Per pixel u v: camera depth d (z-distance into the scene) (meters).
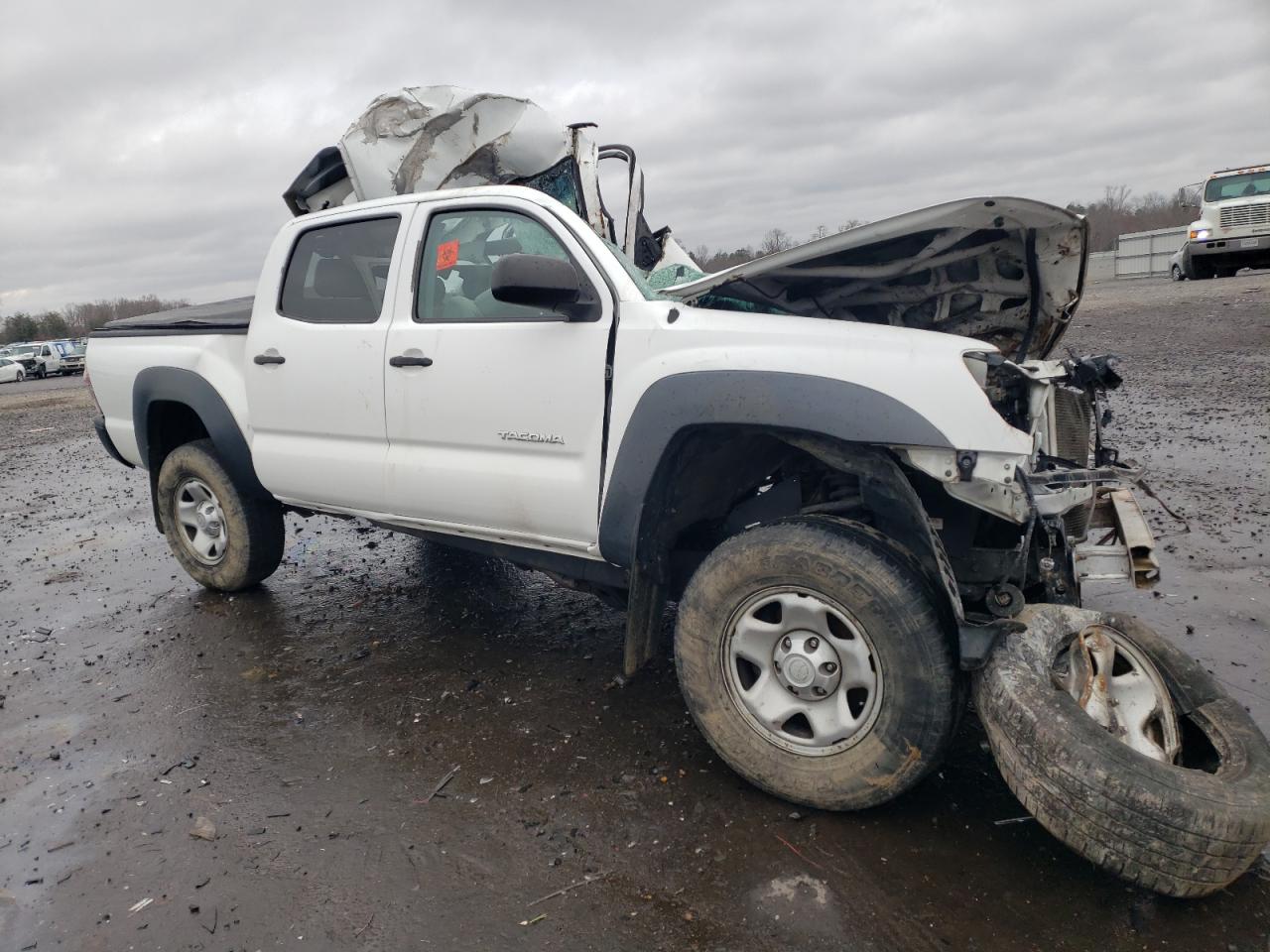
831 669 2.76
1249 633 3.96
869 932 2.32
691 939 2.34
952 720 2.62
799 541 2.75
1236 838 2.17
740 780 3.04
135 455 5.26
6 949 2.43
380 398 3.82
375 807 3.01
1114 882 2.47
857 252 3.17
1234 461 6.81
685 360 2.97
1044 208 2.89
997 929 2.32
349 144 4.75
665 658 4.05
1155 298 20.30
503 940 2.37
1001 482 2.55
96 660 4.41
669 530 3.24
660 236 5.57
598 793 3.01
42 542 7.05
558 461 3.34
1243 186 21.70
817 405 2.71
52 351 39.44
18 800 3.17
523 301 3.08
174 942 2.42
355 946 2.38
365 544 6.16
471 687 3.85
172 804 3.09
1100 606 4.36
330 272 4.16
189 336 4.80
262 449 4.40
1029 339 3.54
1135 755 2.30
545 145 4.84
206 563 5.13
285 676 4.07
